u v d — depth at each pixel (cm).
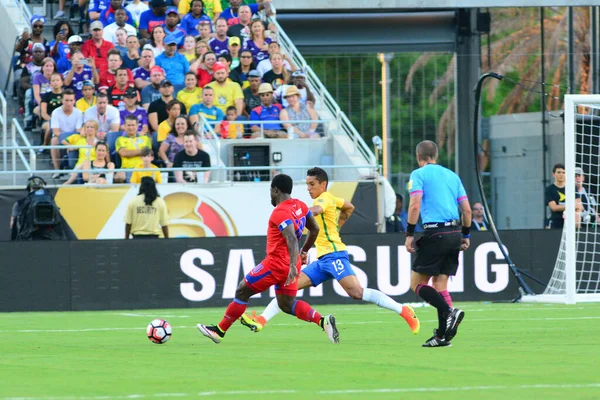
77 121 6303
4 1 7706
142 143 6128
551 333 3522
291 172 6500
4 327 4103
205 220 5928
